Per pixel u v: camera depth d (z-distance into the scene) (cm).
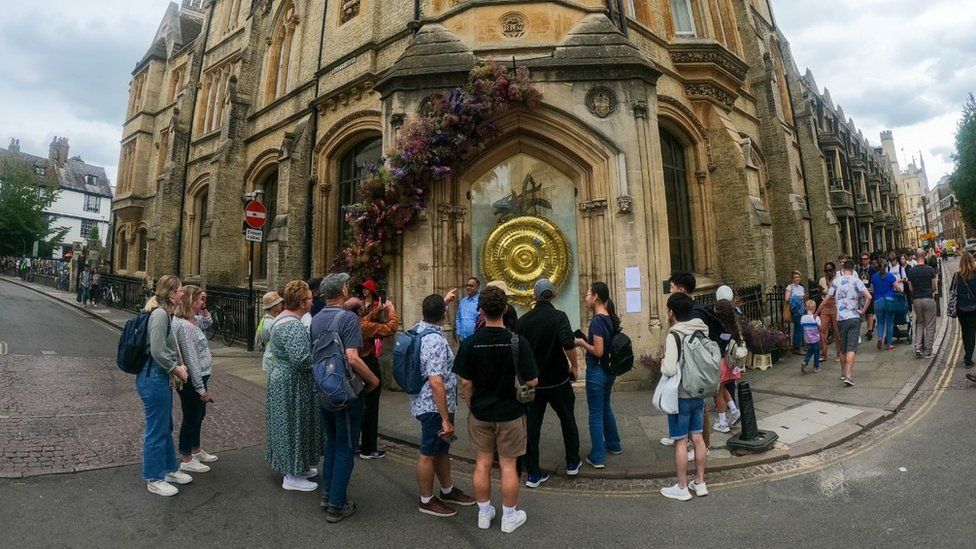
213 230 1585
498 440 379
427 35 927
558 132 861
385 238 841
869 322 1128
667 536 358
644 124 852
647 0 1230
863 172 3222
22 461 462
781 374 853
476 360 379
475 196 907
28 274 3291
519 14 938
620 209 817
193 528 366
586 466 495
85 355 1020
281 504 413
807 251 1556
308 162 1352
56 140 5719
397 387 847
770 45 1969
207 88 2103
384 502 425
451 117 796
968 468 432
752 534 354
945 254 4572
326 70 1358
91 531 354
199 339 486
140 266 2588
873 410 605
